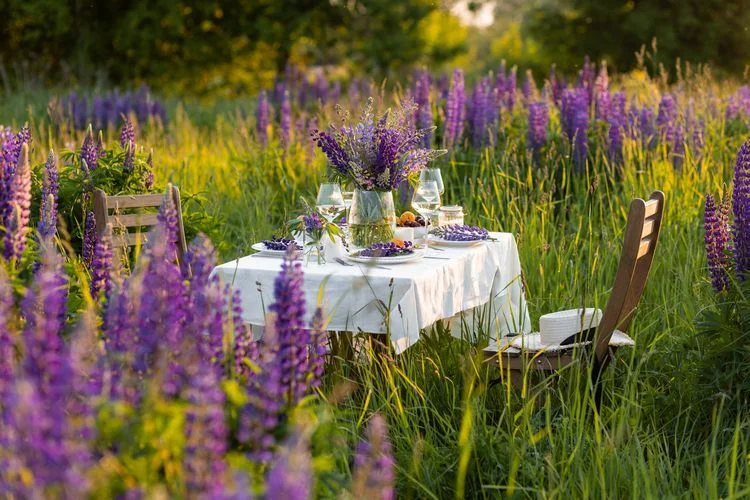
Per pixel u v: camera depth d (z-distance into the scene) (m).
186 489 2.44
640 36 31.09
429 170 6.52
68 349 3.02
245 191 11.00
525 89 13.52
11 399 2.41
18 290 3.42
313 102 18.95
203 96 33.94
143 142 14.14
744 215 5.80
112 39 31.55
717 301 6.00
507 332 6.97
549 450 4.60
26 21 30.69
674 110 11.23
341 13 32.94
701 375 5.52
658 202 5.71
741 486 4.36
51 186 4.92
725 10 30.59
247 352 3.40
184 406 2.61
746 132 11.61
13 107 17.70
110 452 2.61
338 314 5.42
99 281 3.99
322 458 2.91
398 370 5.19
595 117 11.74
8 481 2.25
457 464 4.46
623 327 5.96
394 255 5.88
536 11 34.47
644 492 4.24
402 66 33.03
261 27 31.72
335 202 5.85
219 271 5.62
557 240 8.78
